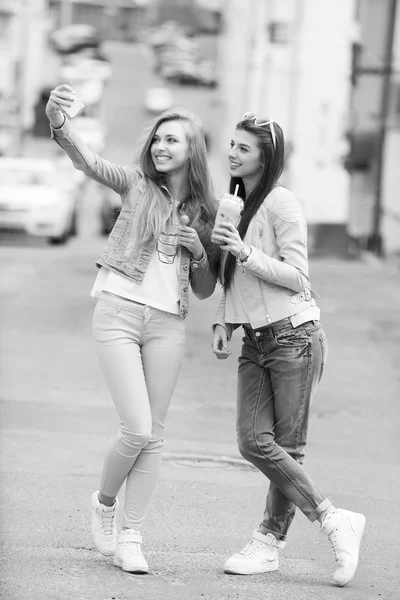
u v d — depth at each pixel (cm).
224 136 5400
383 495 973
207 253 749
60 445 1089
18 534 803
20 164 3397
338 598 703
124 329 718
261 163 723
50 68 7256
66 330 1850
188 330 1922
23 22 5575
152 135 733
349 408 1361
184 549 792
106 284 723
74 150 712
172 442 1127
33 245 3300
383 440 1202
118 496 921
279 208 720
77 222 3634
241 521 866
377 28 3519
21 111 5547
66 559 751
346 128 3475
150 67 7775
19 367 1507
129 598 679
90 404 1295
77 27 7869
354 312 2231
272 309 720
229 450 1107
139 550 733
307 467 1059
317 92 3481
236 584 720
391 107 3431
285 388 722
